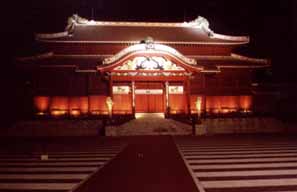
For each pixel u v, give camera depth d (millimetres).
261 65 60469
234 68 61156
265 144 30875
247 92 62000
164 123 48625
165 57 52031
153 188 13461
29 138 44094
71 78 59250
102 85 58688
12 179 15984
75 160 22234
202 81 59906
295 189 12953
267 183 14117
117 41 61594
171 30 68688
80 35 64188
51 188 13969
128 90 56500
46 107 59125
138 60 51906
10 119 59125
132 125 48031
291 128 53000
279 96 64000
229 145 30406
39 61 59438
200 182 14453
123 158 22703
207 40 63625
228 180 14828
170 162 20531
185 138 39719
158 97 57375
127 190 13211
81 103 59094
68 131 49938
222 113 56250
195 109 59406
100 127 50031
